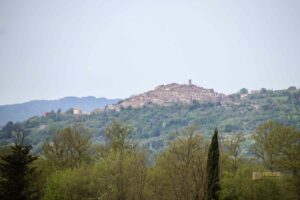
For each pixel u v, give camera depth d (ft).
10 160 485.97
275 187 531.09
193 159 574.56
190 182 564.30
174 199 584.81
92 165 643.45
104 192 575.79
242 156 631.15
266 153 635.66
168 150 607.78
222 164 587.27
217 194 494.18
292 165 556.51
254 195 517.55
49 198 570.46
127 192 581.53
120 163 588.09
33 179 568.00
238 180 520.83
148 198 593.83
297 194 525.34
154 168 618.03
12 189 482.28
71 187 576.20
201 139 596.29
